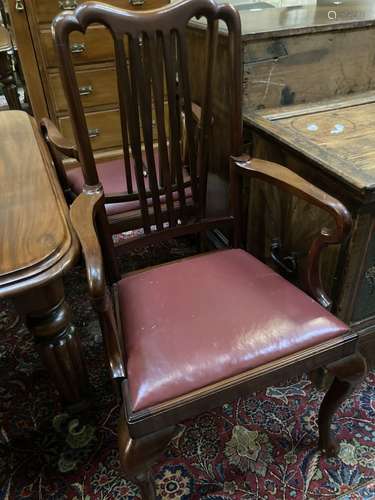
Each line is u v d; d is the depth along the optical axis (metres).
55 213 0.79
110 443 1.12
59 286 0.82
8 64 2.40
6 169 0.97
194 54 1.34
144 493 0.83
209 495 1.00
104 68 2.00
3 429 1.16
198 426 1.15
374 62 1.29
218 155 1.40
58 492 1.02
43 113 2.02
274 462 1.06
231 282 0.94
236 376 0.77
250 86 1.18
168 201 1.06
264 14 1.35
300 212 1.11
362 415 1.16
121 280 1.00
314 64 1.22
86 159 0.89
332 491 0.99
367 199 0.86
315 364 0.83
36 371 1.33
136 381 0.74
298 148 1.01
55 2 1.79
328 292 1.09
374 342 1.20
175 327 0.83
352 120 1.15
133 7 1.90
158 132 0.95
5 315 1.56
